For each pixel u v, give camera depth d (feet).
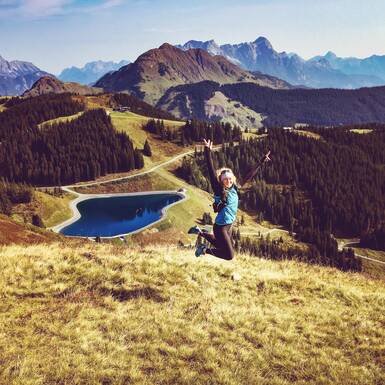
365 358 19.90
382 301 26.66
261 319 22.88
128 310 22.77
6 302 22.53
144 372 17.75
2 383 16.14
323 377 18.20
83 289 24.93
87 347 18.94
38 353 18.21
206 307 23.77
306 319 23.65
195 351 19.40
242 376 17.98
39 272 26.78
